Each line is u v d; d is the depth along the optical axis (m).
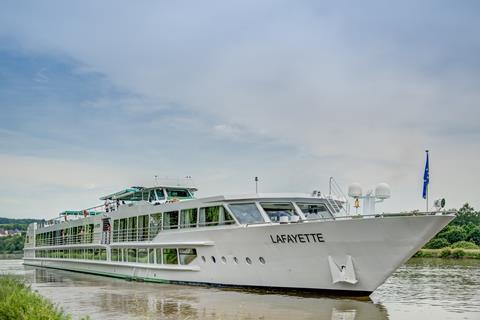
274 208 24.25
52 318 11.91
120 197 38.50
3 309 12.73
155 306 19.45
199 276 25.88
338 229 20.03
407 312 17.86
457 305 19.58
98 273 37.66
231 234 23.72
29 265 56.75
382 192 22.33
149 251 30.14
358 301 19.72
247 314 17.17
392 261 19.45
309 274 21.22
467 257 57.94
